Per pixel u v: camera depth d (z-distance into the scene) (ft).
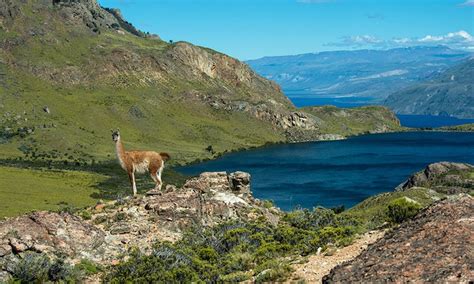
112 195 370.53
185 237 75.36
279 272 50.31
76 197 361.10
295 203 406.00
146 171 93.97
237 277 54.03
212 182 123.54
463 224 42.63
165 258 62.08
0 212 278.26
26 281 56.49
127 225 78.43
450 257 36.65
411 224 47.44
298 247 65.36
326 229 68.33
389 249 41.14
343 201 410.93
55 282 57.52
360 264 39.60
